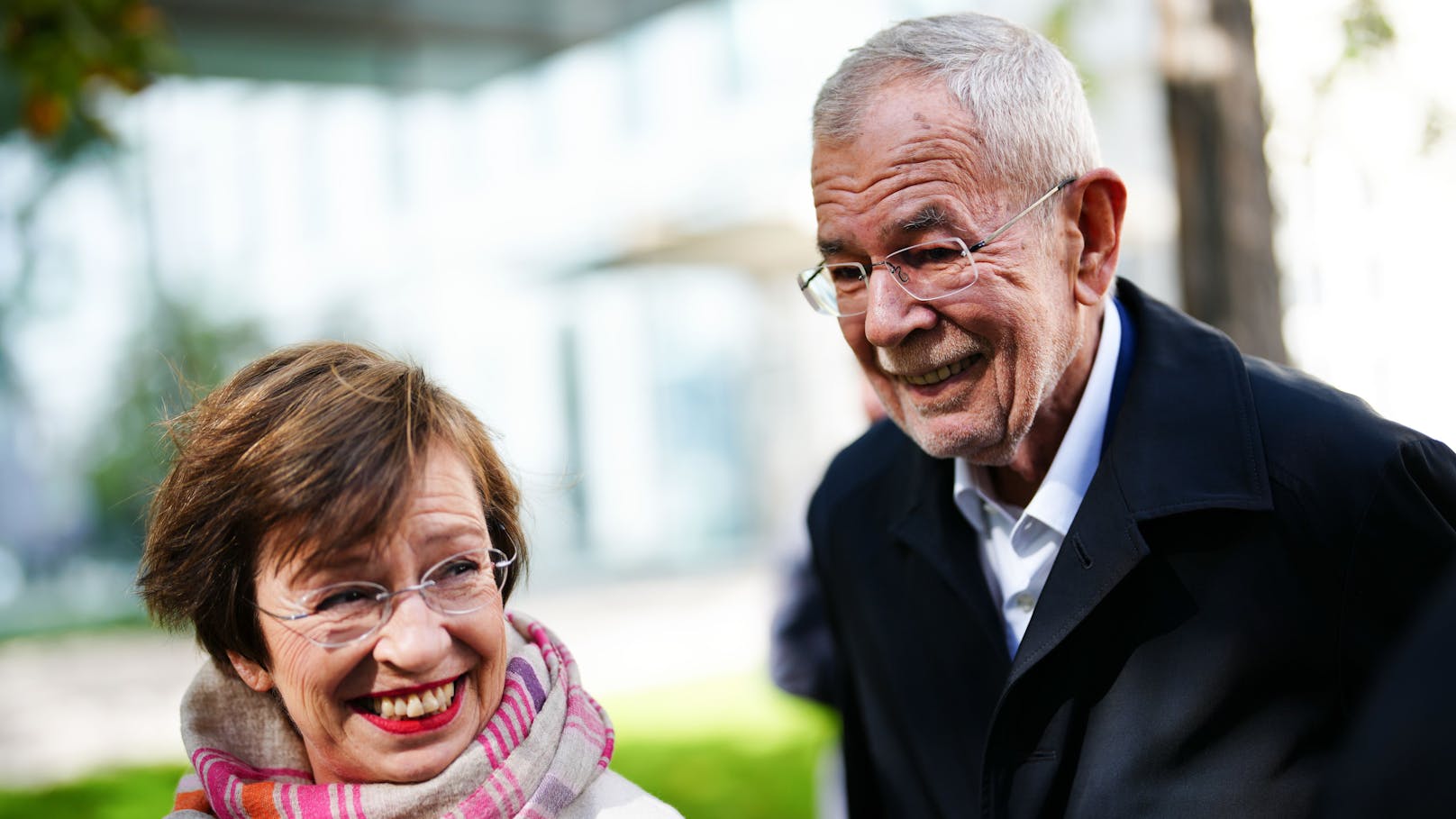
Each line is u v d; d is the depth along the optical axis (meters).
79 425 11.16
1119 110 7.77
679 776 5.71
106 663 9.95
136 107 10.05
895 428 2.21
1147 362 1.82
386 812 1.39
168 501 1.45
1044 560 1.85
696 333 13.95
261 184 11.31
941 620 1.96
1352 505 1.63
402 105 11.70
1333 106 4.17
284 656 1.39
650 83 11.99
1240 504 1.66
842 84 1.73
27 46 4.27
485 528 1.45
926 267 1.69
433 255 11.96
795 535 3.07
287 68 10.88
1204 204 3.52
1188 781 1.67
